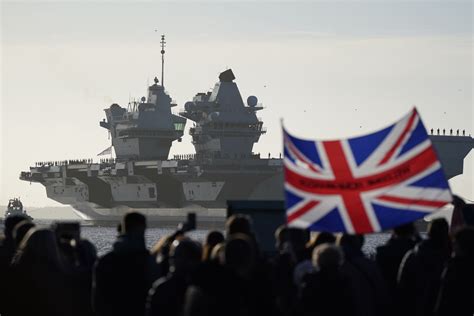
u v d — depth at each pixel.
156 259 47.25
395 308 47.72
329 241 46.47
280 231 49.25
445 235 47.47
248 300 36.66
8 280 55.34
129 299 46.53
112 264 46.69
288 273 45.53
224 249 36.53
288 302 45.19
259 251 40.41
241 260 36.25
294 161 46.16
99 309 47.09
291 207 45.34
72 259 55.38
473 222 55.75
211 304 36.00
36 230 51.62
